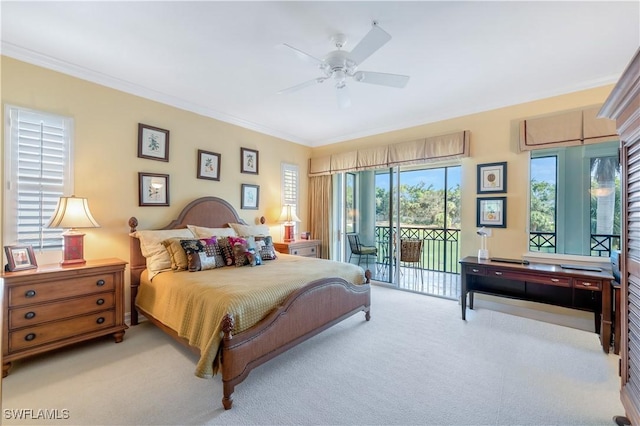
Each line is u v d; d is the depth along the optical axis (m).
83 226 2.66
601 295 2.76
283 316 2.34
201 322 2.23
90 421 1.79
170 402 1.96
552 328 3.16
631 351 1.62
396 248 4.86
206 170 4.07
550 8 2.02
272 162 5.07
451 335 2.99
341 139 5.43
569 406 1.92
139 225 3.40
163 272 2.96
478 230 3.73
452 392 2.07
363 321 3.36
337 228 5.58
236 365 1.96
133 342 2.82
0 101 2.53
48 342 2.42
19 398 1.98
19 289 2.29
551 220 3.51
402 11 2.06
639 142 1.53
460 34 2.33
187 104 3.82
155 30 2.32
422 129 4.40
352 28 2.27
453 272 5.77
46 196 2.76
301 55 2.21
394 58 2.69
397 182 4.86
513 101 3.60
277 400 1.99
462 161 4.02
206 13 2.11
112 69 2.97
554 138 3.29
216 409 1.90
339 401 1.98
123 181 3.27
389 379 2.23
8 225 2.56
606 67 2.86
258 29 2.29
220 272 2.97
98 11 2.09
